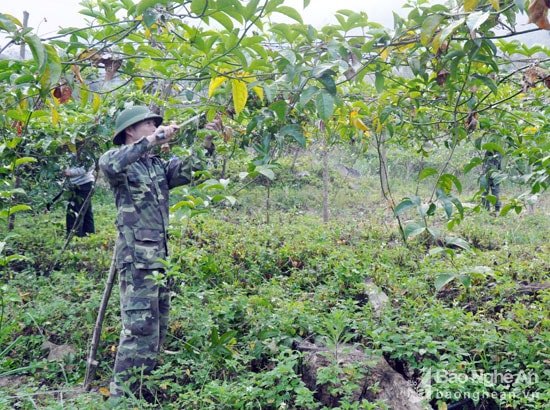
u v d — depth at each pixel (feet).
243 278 18.01
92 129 16.85
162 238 11.30
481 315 14.07
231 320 14.14
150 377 10.85
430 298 14.96
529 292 16.02
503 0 8.67
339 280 16.67
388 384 10.75
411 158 44.55
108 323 14.33
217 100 12.63
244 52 9.12
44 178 18.01
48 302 15.48
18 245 20.53
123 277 10.89
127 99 16.57
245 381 10.76
